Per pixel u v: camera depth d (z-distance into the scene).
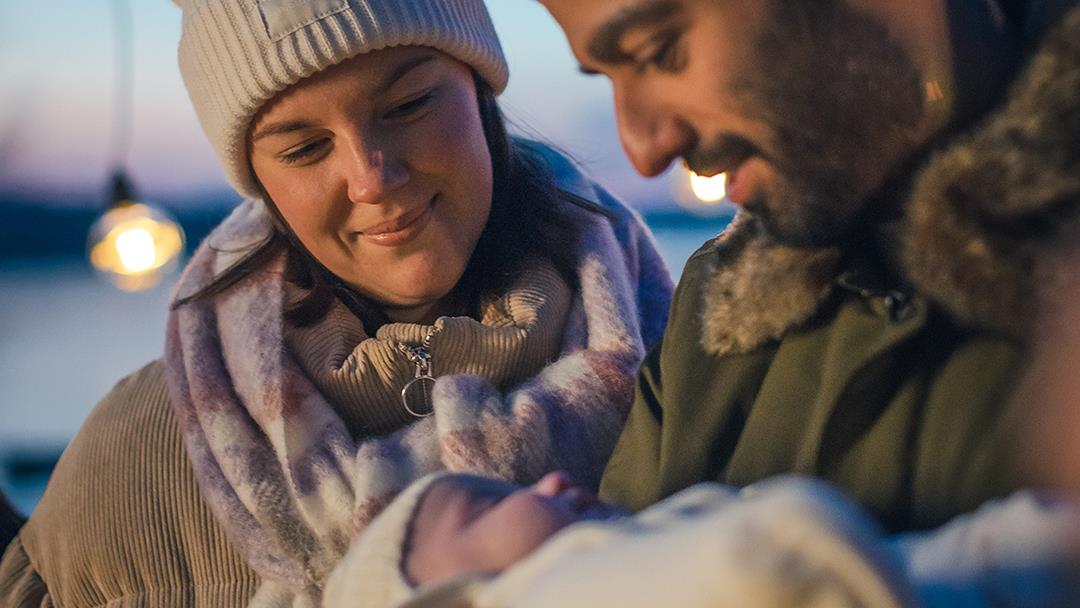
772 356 1.25
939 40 1.00
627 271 1.94
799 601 0.64
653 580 0.70
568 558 0.82
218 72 1.69
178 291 1.99
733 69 1.00
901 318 1.09
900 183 1.06
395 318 1.86
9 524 2.16
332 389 1.80
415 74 1.65
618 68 1.06
